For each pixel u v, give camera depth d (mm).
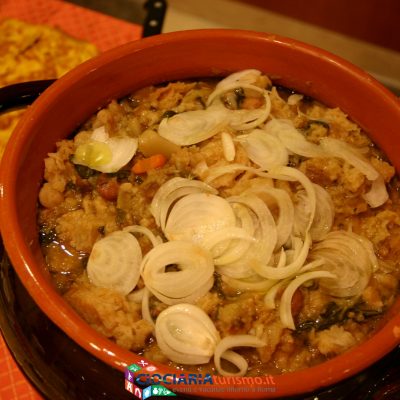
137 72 554
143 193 509
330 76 550
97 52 694
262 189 499
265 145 525
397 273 501
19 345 482
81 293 473
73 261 499
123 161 524
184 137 527
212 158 519
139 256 484
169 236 484
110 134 537
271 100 558
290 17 958
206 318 461
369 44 934
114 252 485
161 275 469
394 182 539
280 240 487
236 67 571
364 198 518
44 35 699
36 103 505
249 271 477
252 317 467
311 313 481
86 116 551
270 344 462
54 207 516
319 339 470
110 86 549
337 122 556
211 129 529
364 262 491
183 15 864
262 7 949
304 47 546
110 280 479
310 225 492
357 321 480
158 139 526
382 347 431
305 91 574
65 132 538
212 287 476
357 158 526
